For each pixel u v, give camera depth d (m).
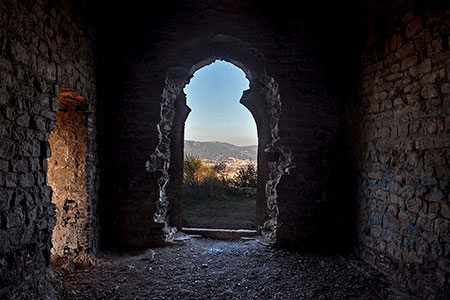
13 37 2.55
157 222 4.71
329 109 4.82
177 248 4.65
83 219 4.14
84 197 4.13
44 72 3.03
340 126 4.84
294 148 4.77
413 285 3.13
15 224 2.56
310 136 4.79
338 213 4.79
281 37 4.80
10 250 2.50
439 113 2.84
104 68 4.69
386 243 3.65
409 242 3.22
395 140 3.54
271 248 4.66
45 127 3.05
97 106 4.45
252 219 6.94
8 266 2.47
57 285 3.14
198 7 4.78
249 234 5.37
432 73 2.94
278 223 4.74
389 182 3.64
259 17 4.81
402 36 3.43
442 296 2.73
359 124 4.43
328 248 4.66
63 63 3.42
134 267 3.88
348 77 4.79
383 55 3.82
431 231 2.90
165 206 5.10
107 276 3.58
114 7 4.75
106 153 4.71
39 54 2.94
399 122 3.46
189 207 8.23
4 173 2.45
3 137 2.45
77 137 4.13
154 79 4.74
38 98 2.92
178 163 5.53
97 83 4.44
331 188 4.79
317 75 4.82
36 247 2.84
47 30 3.09
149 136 4.72
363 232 4.22
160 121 4.77
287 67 4.80
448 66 2.73
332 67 4.84
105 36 4.71
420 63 3.12
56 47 3.28
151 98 4.73
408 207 3.26
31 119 2.81
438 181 2.84
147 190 4.70
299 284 3.40
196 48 4.97
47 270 3.05
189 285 3.37
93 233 4.29
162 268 3.86
